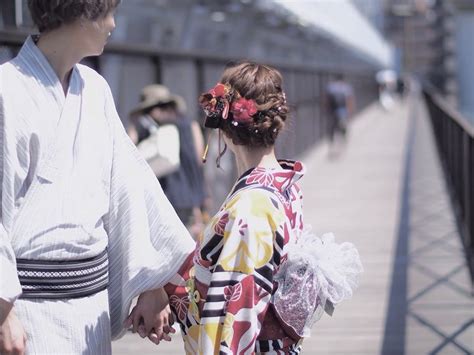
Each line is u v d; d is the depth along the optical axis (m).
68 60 1.84
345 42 23.02
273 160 1.93
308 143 14.50
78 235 1.81
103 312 1.91
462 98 49.09
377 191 10.45
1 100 1.75
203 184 5.47
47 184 1.78
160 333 2.07
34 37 1.87
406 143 17.19
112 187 1.96
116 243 1.99
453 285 5.41
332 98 15.19
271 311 1.84
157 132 4.93
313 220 8.35
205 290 1.87
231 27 9.85
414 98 48.81
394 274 5.80
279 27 12.52
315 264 1.82
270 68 1.94
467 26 49.12
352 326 4.56
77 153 1.82
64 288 1.80
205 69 7.60
